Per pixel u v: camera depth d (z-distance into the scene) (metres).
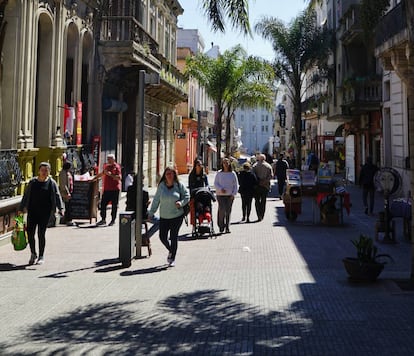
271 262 8.62
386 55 13.81
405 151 19.22
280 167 20.52
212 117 53.44
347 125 30.25
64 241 10.67
